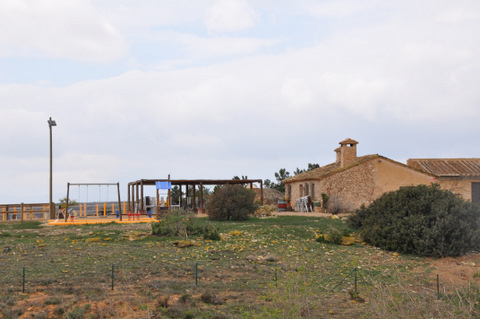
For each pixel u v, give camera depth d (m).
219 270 14.06
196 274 12.05
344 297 11.36
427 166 41.44
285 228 23.27
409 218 18.69
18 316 9.01
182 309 9.52
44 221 33.84
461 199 19.08
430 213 18.59
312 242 19.95
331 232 20.41
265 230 22.53
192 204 42.16
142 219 31.39
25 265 13.98
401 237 18.30
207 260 15.63
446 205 18.64
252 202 30.53
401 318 8.52
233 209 29.78
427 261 16.80
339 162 44.50
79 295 10.48
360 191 38.28
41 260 14.91
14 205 36.81
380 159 38.66
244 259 16.02
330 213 36.34
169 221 21.72
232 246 18.38
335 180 37.94
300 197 43.53
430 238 17.67
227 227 24.56
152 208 36.88
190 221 21.97
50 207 36.19
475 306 10.02
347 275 13.97
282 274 13.12
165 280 12.39
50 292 10.77
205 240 19.97
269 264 15.27
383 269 15.18
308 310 9.23
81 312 9.14
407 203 19.86
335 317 9.59
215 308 9.95
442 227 17.77
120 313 9.31
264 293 11.16
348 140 39.97
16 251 16.94
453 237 17.69
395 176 38.78
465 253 17.81
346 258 16.95
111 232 22.66
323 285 12.68
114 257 15.62
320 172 41.34
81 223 28.84
